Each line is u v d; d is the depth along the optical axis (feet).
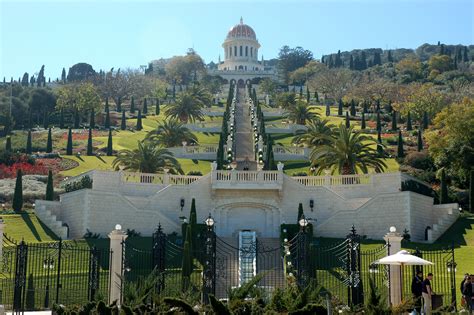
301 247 141.28
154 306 97.50
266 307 97.35
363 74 652.89
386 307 98.32
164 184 225.56
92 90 499.92
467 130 280.10
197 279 147.33
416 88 509.35
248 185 215.72
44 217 211.82
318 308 95.20
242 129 403.13
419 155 306.76
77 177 238.68
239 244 187.83
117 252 127.75
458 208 215.51
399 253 110.83
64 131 423.64
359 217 207.21
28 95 523.29
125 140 384.47
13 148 351.05
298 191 218.59
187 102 411.75
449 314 98.17
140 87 638.53
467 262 167.73
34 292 130.82
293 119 400.67
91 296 121.49
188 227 150.41
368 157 236.43
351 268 125.90
